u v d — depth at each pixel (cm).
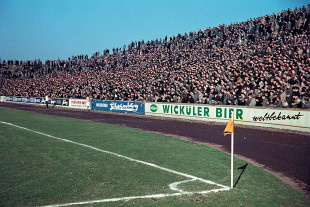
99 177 687
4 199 554
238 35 2689
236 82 1950
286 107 1476
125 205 524
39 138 1220
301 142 1133
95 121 1922
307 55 1870
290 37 2202
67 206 521
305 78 1603
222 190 605
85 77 3888
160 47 3619
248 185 640
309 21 2203
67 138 1227
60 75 4681
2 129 1485
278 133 1348
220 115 1781
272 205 532
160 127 1623
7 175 703
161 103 2194
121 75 3322
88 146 1053
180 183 646
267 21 2556
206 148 1038
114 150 988
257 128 1520
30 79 5162
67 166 783
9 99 4666
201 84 2086
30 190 601
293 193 596
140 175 703
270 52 2172
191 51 2989
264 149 1029
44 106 3644
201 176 700
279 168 791
